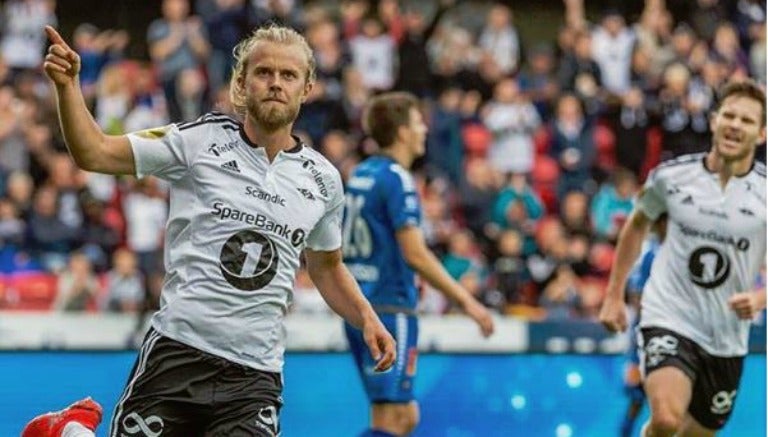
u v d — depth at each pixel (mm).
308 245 9500
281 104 8703
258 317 8797
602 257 24328
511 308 21797
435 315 19016
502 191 25641
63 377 16359
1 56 26203
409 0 31000
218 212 8695
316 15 28422
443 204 25188
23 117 24609
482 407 17453
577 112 27750
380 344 9617
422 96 28203
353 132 26359
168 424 8703
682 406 12219
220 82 26453
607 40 29359
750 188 12594
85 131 8273
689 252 12633
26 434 9969
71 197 22891
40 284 20406
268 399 8828
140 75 26078
